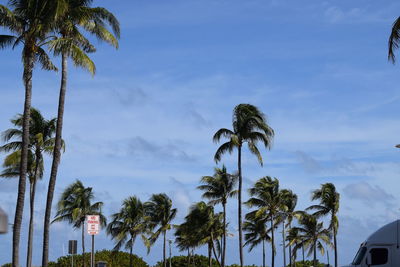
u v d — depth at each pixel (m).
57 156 29.27
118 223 83.25
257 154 51.22
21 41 28.14
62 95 29.61
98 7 29.14
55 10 27.16
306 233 96.00
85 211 72.25
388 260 21.38
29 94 28.00
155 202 84.81
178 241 102.56
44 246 28.47
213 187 66.50
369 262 21.58
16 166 45.41
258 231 94.44
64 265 88.38
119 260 94.25
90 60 27.84
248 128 51.00
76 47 27.36
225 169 66.94
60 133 29.44
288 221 89.81
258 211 74.69
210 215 83.25
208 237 85.75
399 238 21.44
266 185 75.31
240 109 51.59
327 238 93.06
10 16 27.09
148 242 83.06
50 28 28.02
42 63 29.11
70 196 72.56
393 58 23.11
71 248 30.20
